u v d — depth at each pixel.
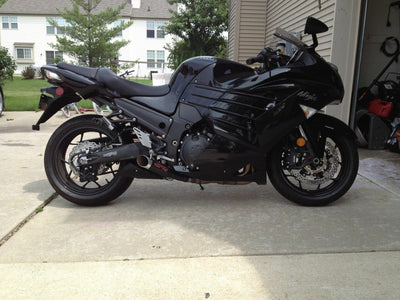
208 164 3.01
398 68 6.66
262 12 10.43
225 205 3.34
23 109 10.77
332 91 3.01
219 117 2.96
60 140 3.24
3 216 3.03
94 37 19.58
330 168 3.21
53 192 3.62
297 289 2.10
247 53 10.70
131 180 3.29
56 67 3.13
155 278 2.20
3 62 12.01
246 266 2.33
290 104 2.96
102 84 3.12
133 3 39.03
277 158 3.22
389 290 2.09
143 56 39.03
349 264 2.35
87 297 2.03
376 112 5.53
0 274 2.24
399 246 2.58
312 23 2.86
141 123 3.10
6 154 5.27
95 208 3.27
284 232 2.79
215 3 24.58
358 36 5.23
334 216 3.08
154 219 3.03
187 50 25.47
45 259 2.40
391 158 4.96
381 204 3.34
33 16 38.00
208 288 2.11
